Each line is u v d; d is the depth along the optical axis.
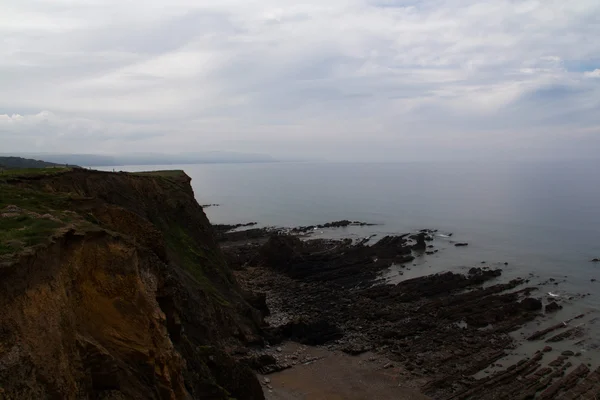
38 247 17.89
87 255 21.67
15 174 41.41
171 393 21.84
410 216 164.25
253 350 49.75
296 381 44.12
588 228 134.12
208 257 62.84
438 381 43.38
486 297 69.12
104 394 18.92
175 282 41.12
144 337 21.92
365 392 42.09
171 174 76.19
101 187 51.62
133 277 23.03
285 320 60.53
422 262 95.19
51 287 18.03
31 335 15.99
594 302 68.12
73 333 18.42
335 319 61.34
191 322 42.41
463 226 141.12
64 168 51.50
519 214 164.38
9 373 14.52
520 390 41.72
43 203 28.94
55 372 16.36
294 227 145.00
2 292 15.43
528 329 57.25
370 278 82.69
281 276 83.75
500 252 104.38
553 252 103.56
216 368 34.12
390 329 56.88
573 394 40.69
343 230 137.00
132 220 32.94
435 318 60.75
